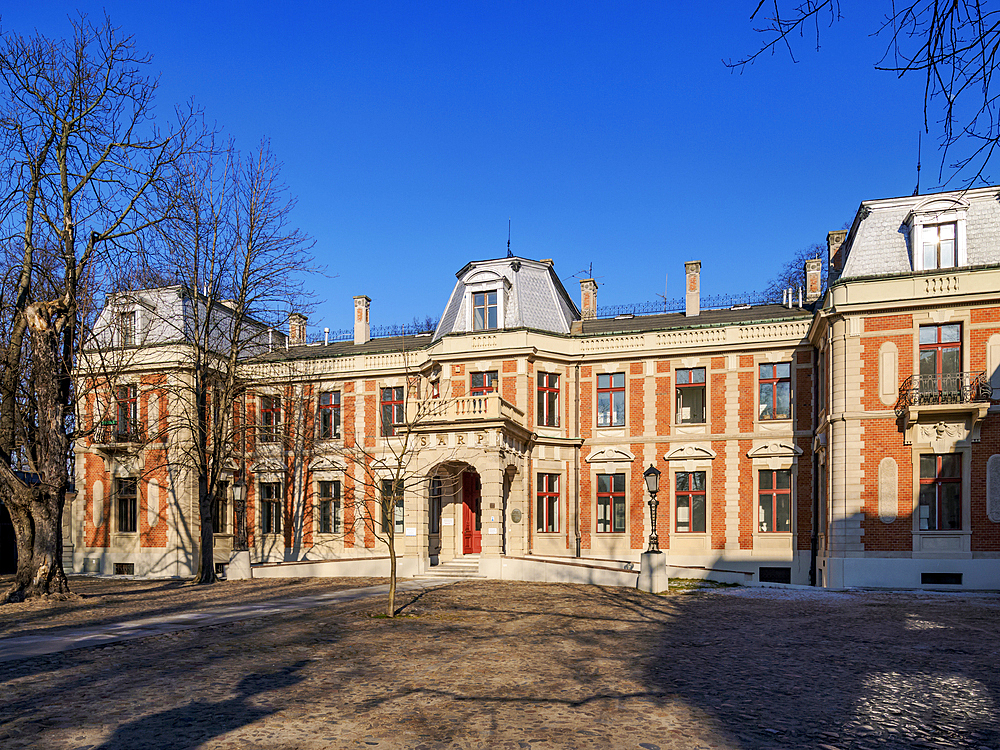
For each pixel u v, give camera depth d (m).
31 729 8.20
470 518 31.23
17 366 21.64
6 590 21.39
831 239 31.11
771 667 11.55
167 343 31.16
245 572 27.47
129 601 20.33
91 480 34.66
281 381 34.97
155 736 7.98
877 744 7.94
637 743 7.86
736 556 29.95
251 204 29.50
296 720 8.59
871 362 24.73
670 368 31.66
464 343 31.62
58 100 21.12
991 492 23.14
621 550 31.31
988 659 12.24
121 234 22.33
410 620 16.08
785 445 29.77
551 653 12.52
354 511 34.16
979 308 23.78
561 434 32.00
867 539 24.11
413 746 7.72
